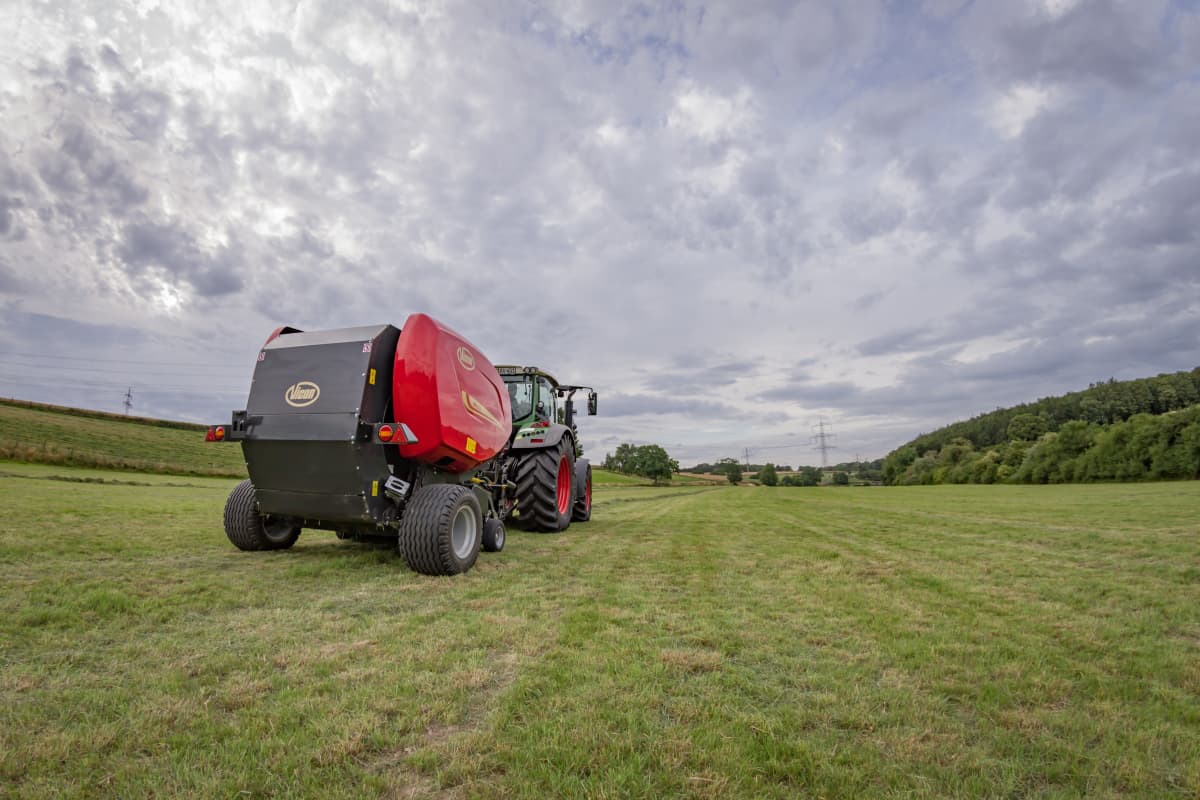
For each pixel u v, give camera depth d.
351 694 2.17
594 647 2.82
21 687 2.18
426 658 2.59
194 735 1.83
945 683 2.41
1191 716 2.13
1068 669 2.62
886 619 3.45
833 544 7.19
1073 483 54.22
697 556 6.01
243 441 4.87
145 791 1.54
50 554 4.96
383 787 1.58
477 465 6.05
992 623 3.39
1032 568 5.39
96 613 3.22
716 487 68.25
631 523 10.41
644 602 3.83
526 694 2.22
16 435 35.25
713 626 3.25
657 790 1.57
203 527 7.29
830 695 2.26
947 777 1.67
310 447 4.69
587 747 1.79
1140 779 1.68
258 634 2.94
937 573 5.10
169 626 3.05
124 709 2.01
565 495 8.82
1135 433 50.06
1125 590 4.38
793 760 1.73
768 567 5.35
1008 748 1.86
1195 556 6.17
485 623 3.22
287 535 5.75
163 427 51.44
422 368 4.96
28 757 1.66
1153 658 2.79
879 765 1.73
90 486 17.19
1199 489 27.73
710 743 1.83
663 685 2.34
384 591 4.04
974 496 31.47
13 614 3.09
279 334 5.24
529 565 5.31
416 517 4.67
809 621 3.40
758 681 2.42
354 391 4.70
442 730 1.93
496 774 1.66
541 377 9.13
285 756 1.71
